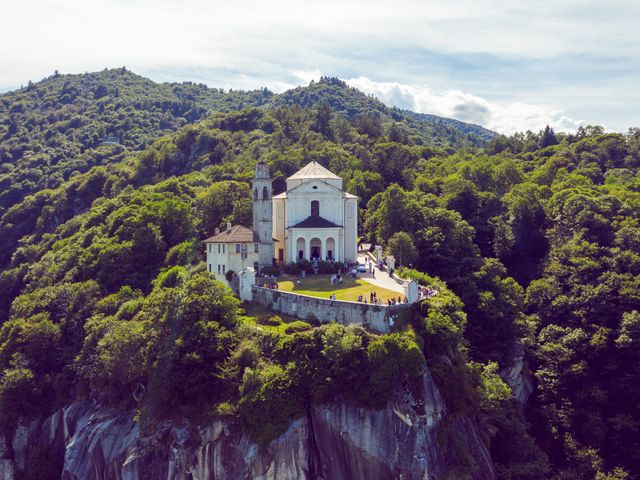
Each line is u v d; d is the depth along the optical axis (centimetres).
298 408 8500
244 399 8550
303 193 13238
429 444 8288
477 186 19238
